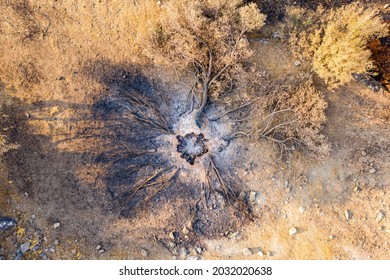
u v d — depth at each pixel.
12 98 8.51
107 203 8.43
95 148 8.53
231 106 8.75
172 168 8.62
